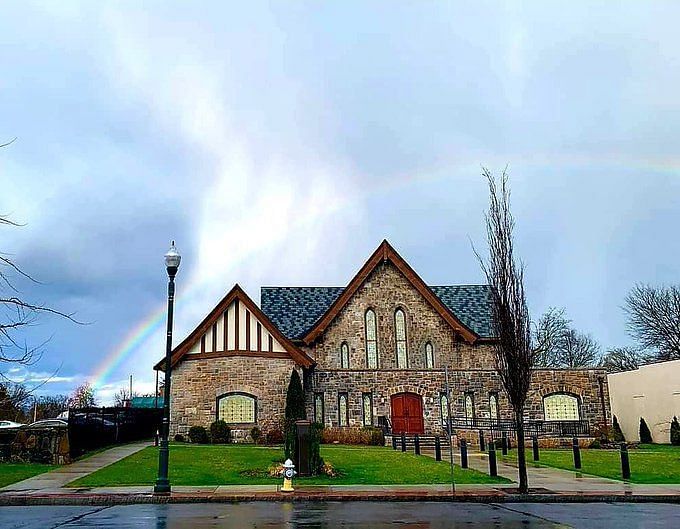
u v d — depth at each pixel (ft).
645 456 99.30
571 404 131.34
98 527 43.52
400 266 133.08
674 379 133.28
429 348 131.34
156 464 79.15
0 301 53.36
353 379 127.34
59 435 82.94
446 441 117.50
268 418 113.39
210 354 115.65
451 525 44.50
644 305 213.66
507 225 69.97
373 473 74.84
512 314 67.36
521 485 63.52
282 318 136.46
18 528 43.50
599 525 45.09
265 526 43.57
